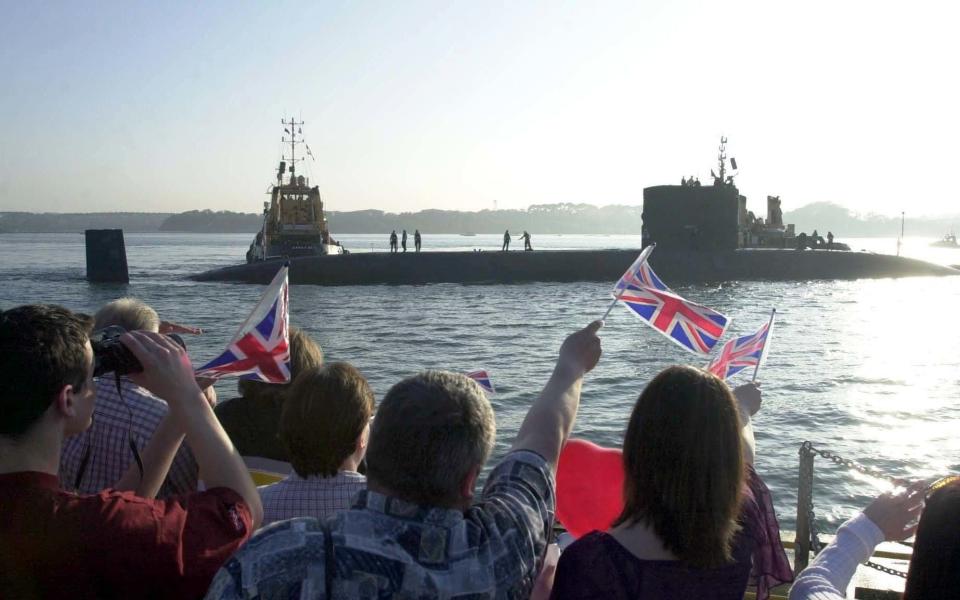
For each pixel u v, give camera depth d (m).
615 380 18.27
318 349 4.35
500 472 2.48
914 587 1.93
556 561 2.93
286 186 49.09
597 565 2.44
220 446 2.44
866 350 22.86
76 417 2.38
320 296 39.28
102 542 2.14
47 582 2.14
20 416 2.18
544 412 2.68
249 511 2.40
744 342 4.71
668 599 2.43
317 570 2.01
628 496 2.56
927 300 36.72
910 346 23.66
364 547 2.04
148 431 3.44
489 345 24.34
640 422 2.53
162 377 2.43
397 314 32.09
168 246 147.00
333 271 45.72
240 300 36.78
